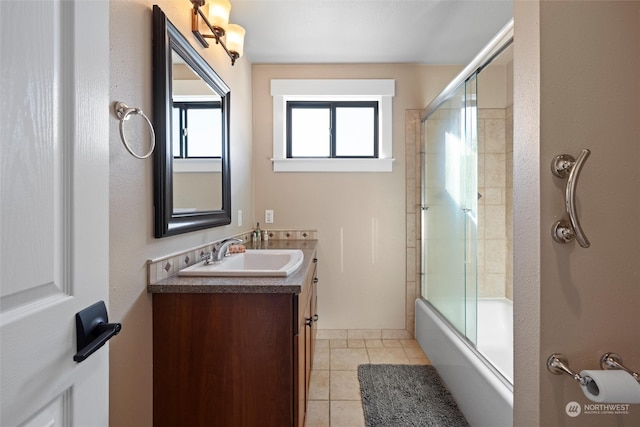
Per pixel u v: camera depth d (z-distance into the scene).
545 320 0.75
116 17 0.91
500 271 2.51
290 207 2.56
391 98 2.54
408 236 2.55
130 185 0.99
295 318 1.13
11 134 0.41
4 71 0.40
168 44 1.15
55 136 0.48
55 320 0.48
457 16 1.87
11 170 0.41
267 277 1.20
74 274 0.52
